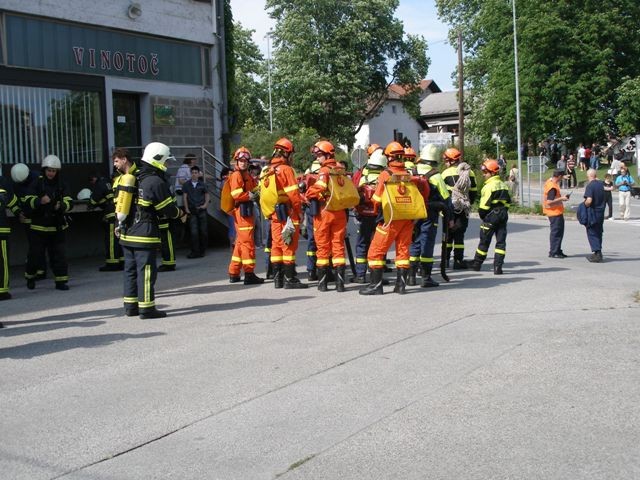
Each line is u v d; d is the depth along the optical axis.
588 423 5.01
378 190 9.66
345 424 5.08
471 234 18.55
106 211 13.08
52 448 4.79
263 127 63.78
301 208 10.78
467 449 4.61
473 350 6.87
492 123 50.88
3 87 13.17
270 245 11.73
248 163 11.07
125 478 4.32
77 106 14.51
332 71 56.88
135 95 16.20
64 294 10.73
